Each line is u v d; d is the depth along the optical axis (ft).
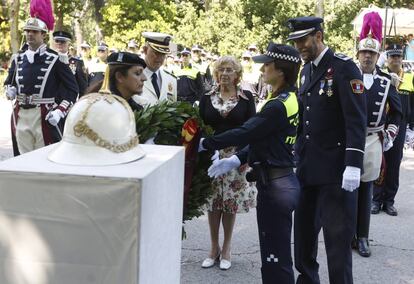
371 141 14.76
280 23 76.18
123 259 5.13
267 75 10.01
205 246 15.48
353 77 10.05
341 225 10.43
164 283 6.14
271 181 9.92
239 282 12.94
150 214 5.36
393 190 19.34
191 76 28.73
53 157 5.74
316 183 10.59
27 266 5.29
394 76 16.25
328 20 74.95
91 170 5.30
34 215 5.21
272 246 9.95
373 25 15.19
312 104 10.64
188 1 86.84
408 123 20.48
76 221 5.15
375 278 13.39
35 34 16.16
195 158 9.91
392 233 17.11
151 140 9.23
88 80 27.12
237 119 13.16
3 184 5.21
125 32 75.41
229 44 75.00
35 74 16.17
